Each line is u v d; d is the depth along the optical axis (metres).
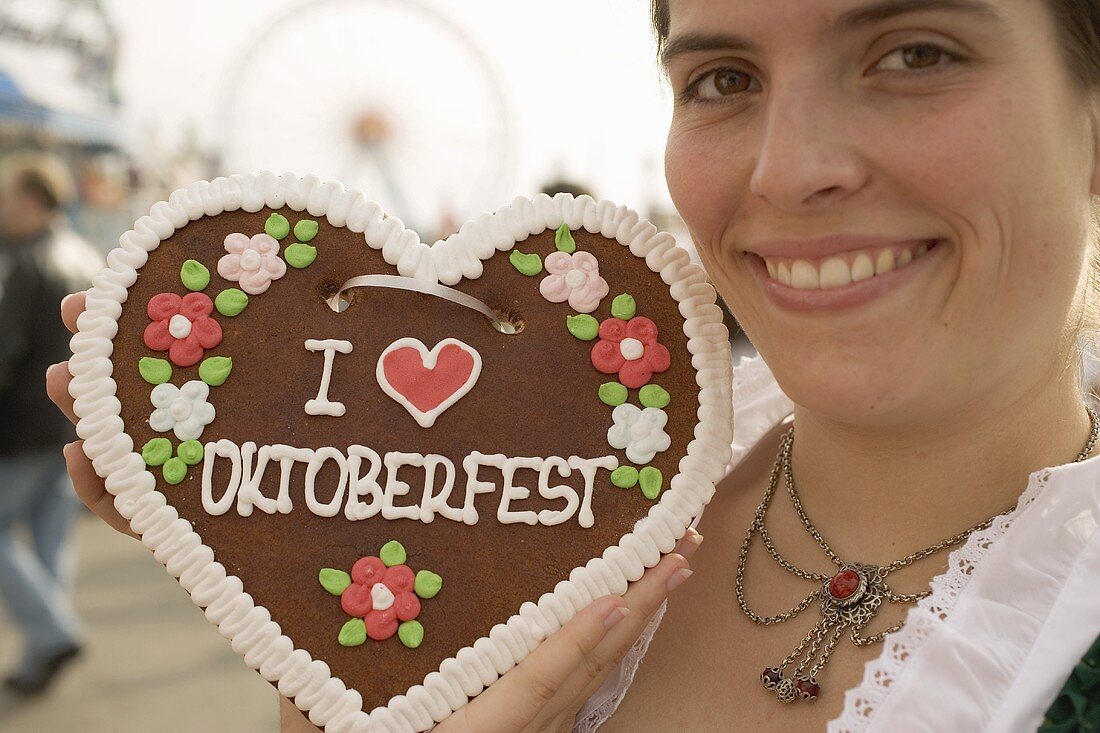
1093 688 0.98
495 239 1.35
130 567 6.20
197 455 1.29
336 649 1.25
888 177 1.02
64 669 4.59
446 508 1.28
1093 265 1.24
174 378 1.30
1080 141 1.06
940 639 1.05
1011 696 1.01
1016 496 1.19
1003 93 0.99
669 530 1.28
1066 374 1.21
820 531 1.32
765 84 1.10
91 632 5.07
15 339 4.47
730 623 1.33
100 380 1.29
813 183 1.02
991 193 0.99
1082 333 1.27
